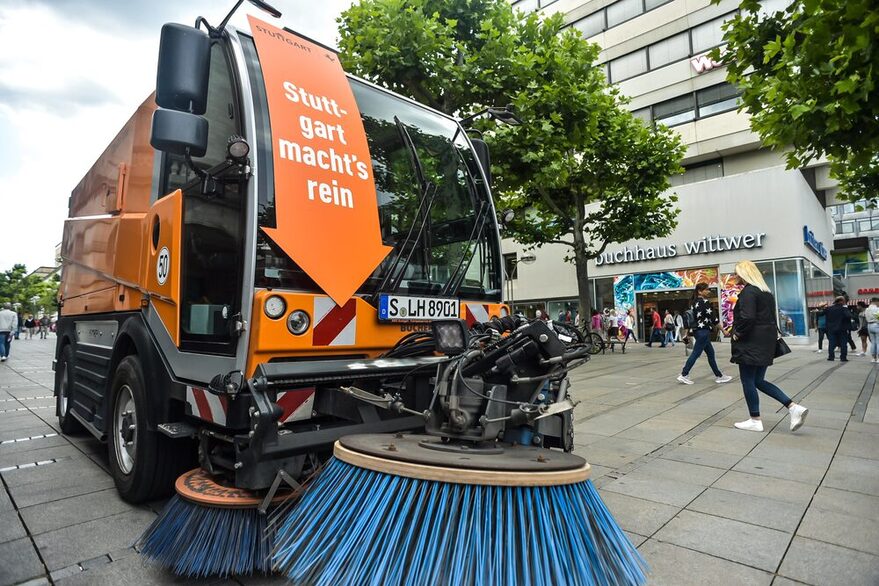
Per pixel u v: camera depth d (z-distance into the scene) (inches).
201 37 100.0
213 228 114.2
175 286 121.8
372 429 102.7
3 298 2482.8
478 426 81.2
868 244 1461.6
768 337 211.8
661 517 128.1
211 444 114.8
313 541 72.1
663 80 961.5
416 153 143.4
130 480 135.5
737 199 782.5
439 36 346.0
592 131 399.5
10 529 124.9
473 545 63.7
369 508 68.7
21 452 196.5
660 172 571.8
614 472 163.0
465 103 374.0
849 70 167.6
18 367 538.9
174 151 98.7
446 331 87.5
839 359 528.7
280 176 109.8
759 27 214.7
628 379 382.0
